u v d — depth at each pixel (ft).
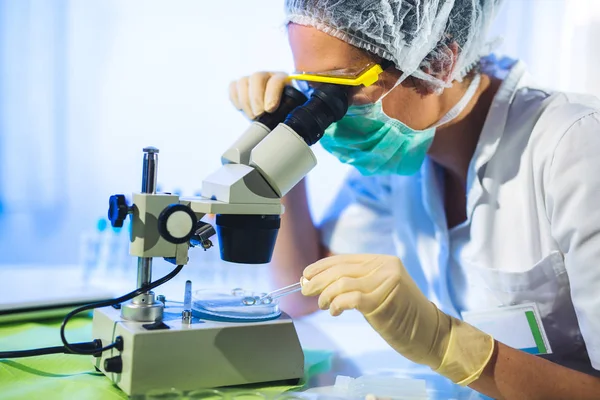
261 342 3.56
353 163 4.78
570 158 4.00
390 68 4.00
